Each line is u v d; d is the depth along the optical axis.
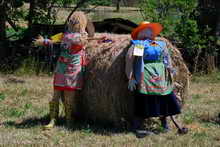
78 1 13.98
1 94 9.49
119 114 6.81
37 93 9.87
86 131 6.73
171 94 6.64
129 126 6.92
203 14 13.45
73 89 6.80
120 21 13.61
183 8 12.60
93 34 7.18
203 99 9.82
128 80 6.54
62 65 6.84
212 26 13.43
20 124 7.23
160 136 6.64
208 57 12.93
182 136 6.68
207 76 12.62
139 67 6.43
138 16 25.56
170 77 6.62
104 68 6.73
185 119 7.68
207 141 6.42
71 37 6.73
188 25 12.59
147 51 6.48
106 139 6.41
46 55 12.49
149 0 12.55
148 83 6.46
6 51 12.65
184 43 12.77
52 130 6.80
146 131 6.62
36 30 13.05
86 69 6.94
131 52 6.39
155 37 6.96
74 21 6.77
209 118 7.95
